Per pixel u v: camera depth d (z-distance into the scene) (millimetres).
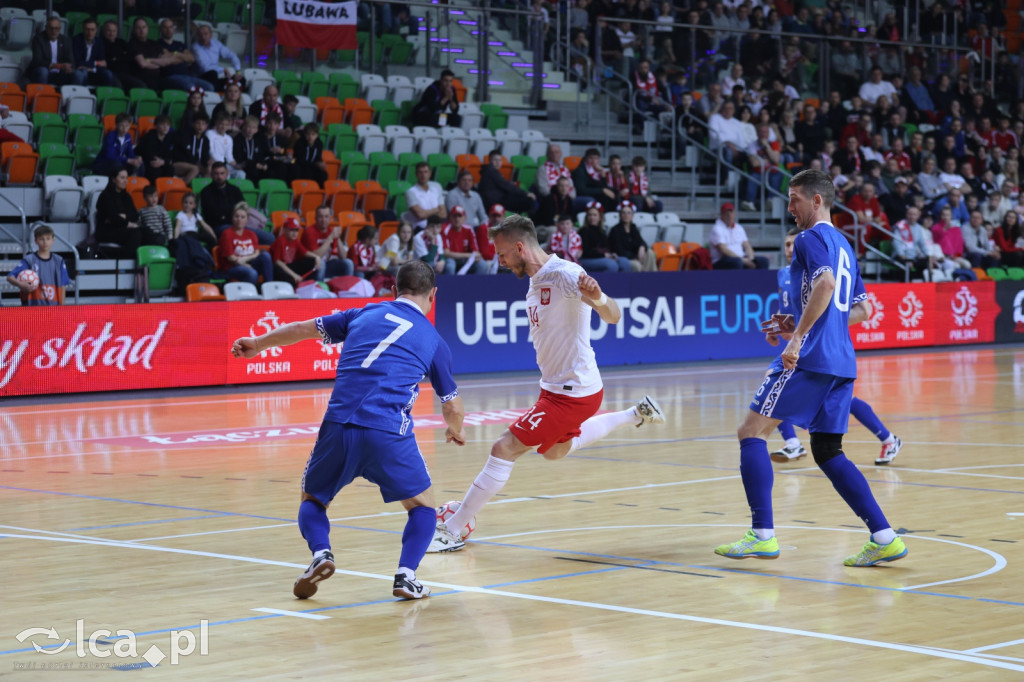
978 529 16609
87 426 28672
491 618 11984
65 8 47062
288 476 21656
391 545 15672
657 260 47438
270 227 41281
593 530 16719
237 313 37438
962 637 11203
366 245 40688
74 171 41062
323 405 32969
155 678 9969
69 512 18094
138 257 37781
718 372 42781
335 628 11602
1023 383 38281
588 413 15383
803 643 11023
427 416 30766
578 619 11945
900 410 31531
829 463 14422
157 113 44750
